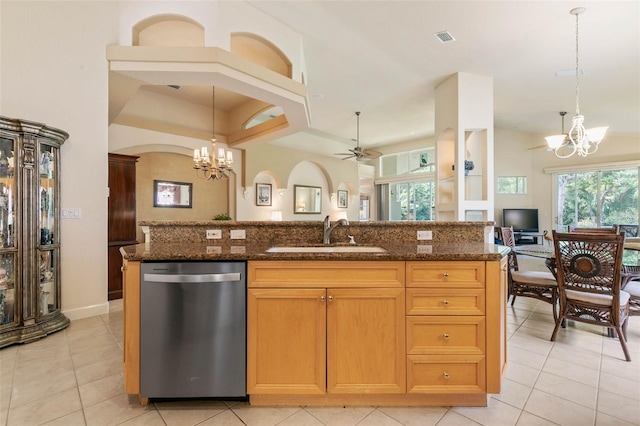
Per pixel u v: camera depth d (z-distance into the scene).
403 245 2.07
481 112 4.46
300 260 1.67
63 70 2.93
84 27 3.04
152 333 1.65
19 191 2.55
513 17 3.11
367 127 7.68
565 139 4.57
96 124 3.12
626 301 2.43
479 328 1.68
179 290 1.65
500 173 8.43
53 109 2.88
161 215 5.86
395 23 3.30
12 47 2.70
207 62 3.06
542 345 2.53
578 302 2.48
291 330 1.68
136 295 1.66
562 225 8.18
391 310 1.69
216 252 1.72
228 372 1.68
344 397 1.73
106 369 2.11
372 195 10.88
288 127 5.09
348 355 1.69
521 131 8.42
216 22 3.13
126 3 3.18
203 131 6.16
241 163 6.80
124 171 3.99
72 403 1.73
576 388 1.89
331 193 9.01
